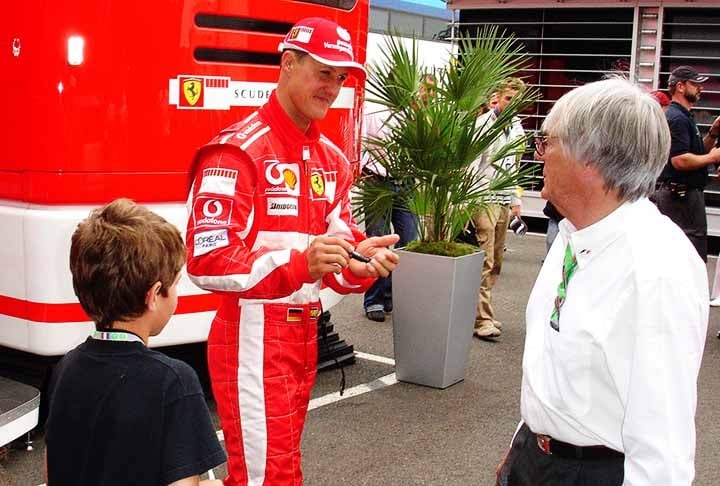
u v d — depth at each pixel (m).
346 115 5.65
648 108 2.15
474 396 5.84
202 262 3.04
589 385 2.19
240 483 3.23
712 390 6.14
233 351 3.20
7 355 5.16
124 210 2.18
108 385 2.07
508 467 2.49
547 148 2.23
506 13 12.09
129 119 4.55
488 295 7.19
